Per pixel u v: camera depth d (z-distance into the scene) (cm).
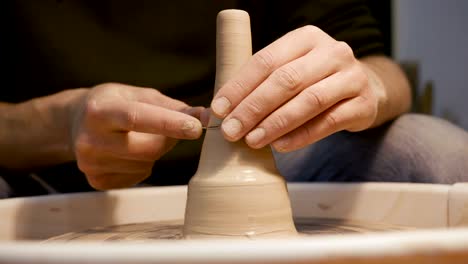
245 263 28
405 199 82
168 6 124
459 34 208
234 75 61
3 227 77
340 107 63
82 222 85
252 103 57
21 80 128
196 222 60
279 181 62
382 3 193
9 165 102
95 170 83
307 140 61
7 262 30
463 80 208
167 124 64
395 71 110
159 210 90
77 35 124
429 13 212
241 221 58
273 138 59
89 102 73
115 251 28
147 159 77
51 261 29
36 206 81
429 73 215
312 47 62
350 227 73
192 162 123
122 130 72
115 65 124
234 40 62
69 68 124
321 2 128
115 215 88
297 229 72
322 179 103
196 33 125
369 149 97
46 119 98
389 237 30
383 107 91
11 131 100
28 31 125
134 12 124
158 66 125
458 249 30
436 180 87
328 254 28
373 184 86
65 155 98
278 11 137
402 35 216
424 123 95
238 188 59
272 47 60
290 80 57
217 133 62
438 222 78
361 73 65
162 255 28
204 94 127
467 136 93
